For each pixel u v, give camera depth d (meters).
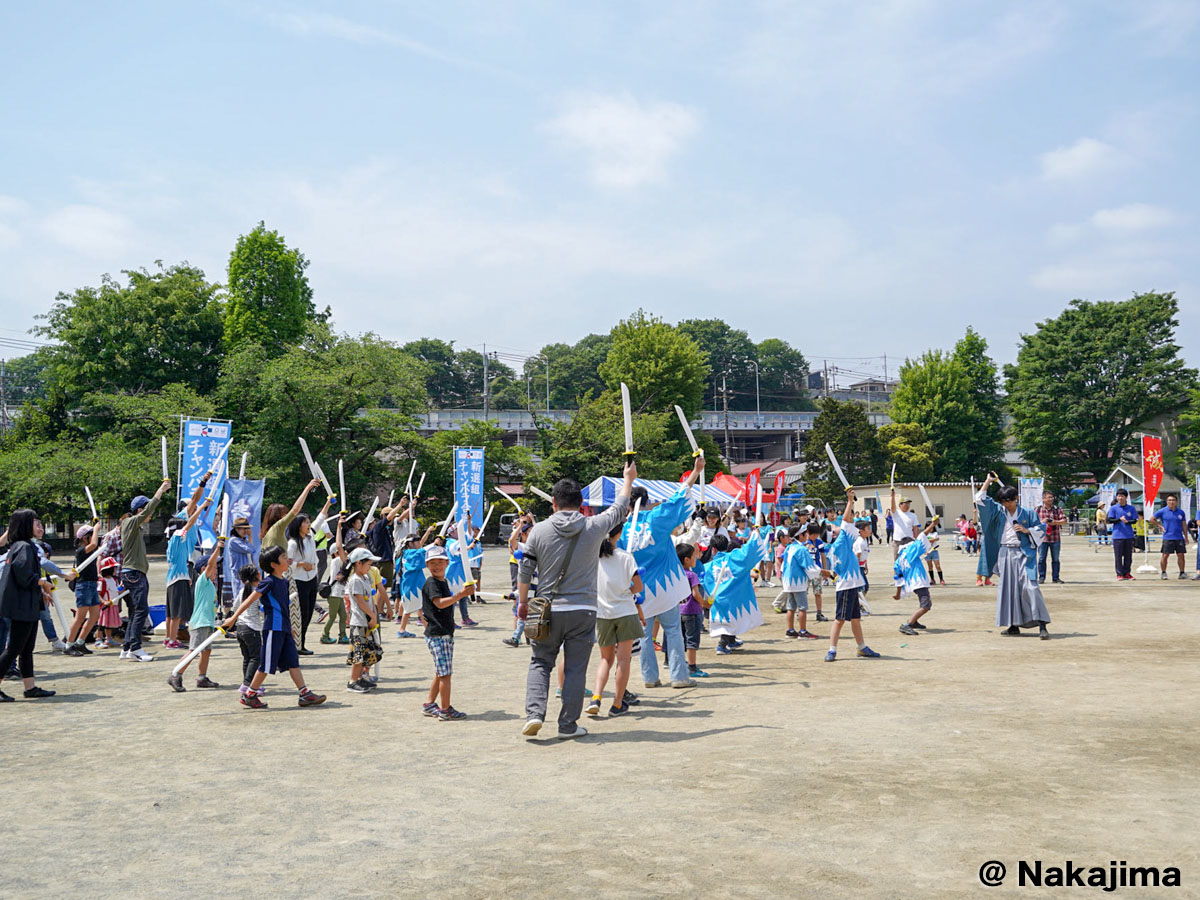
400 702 9.21
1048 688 8.85
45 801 5.89
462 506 21.77
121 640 14.20
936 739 6.89
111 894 4.27
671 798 5.56
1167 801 5.25
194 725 8.23
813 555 16.36
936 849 4.56
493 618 17.50
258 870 4.54
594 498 32.44
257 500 14.82
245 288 55.62
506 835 4.97
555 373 136.12
